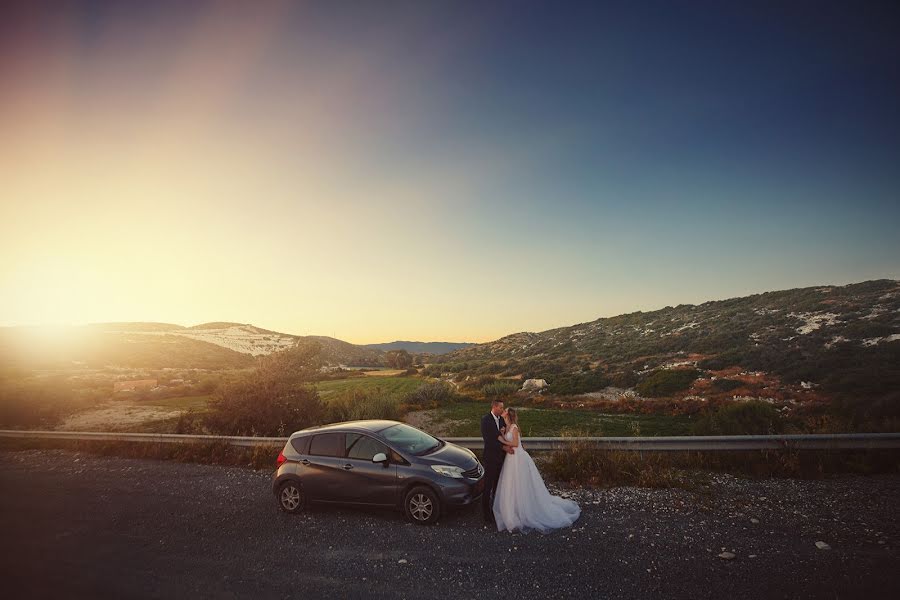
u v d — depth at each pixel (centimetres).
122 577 603
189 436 1422
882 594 471
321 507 884
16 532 791
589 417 2303
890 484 791
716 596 488
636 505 776
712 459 962
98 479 1159
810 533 626
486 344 13825
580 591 514
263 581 580
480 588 534
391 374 8044
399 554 646
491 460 760
